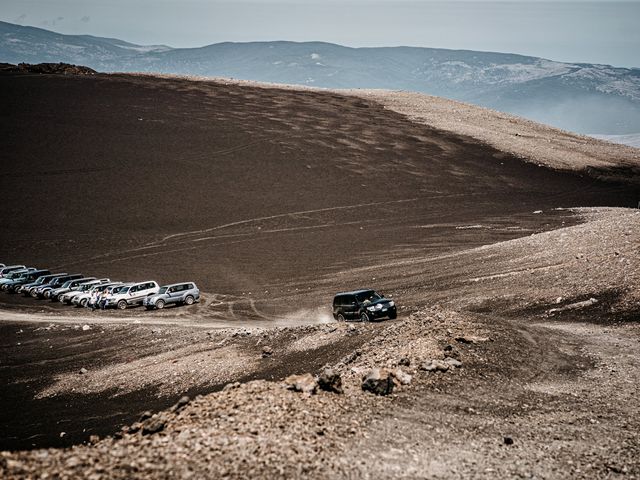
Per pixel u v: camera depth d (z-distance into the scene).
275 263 149.25
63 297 130.62
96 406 64.38
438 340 54.41
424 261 131.50
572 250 105.19
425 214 199.25
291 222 192.38
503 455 33.06
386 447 32.81
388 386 41.16
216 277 140.62
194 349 79.62
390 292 106.62
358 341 68.00
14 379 77.50
